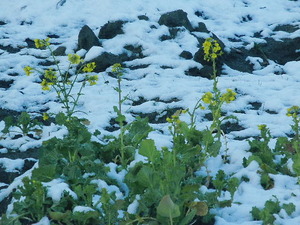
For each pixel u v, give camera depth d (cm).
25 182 615
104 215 594
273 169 685
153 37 1385
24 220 614
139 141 740
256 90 1134
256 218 599
